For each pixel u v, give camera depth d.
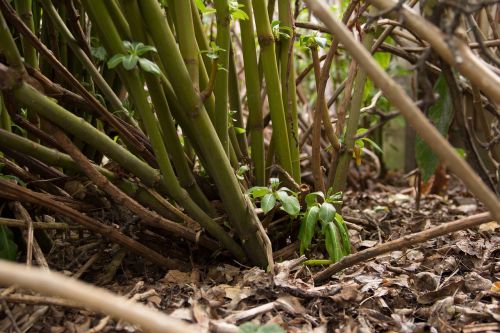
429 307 0.57
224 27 0.59
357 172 1.26
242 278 0.62
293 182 0.68
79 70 0.68
